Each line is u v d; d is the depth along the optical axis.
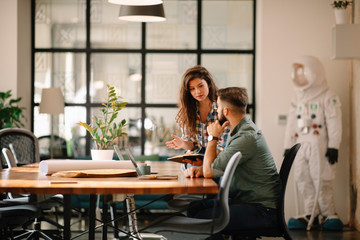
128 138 6.86
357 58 5.43
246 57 6.82
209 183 2.34
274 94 6.22
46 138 6.83
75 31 6.87
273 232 2.79
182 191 2.19
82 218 6.31
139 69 6.88
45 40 6.86
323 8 6.22
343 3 5.49
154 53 6.89
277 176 2.90
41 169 2.84
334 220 5.61
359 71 5.70
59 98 6.27
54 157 6.82
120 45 6.88
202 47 6.86
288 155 2.89
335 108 5.51
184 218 2.80
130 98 6.89
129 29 6.88
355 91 5.85
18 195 4.06
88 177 2.66
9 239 4.57
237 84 6.82
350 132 6.02
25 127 6.58
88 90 6.87
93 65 6.88
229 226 2.75
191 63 6.88
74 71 6.88
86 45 6.86
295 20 6.23
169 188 2.18
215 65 6.85
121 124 3.62
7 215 3.12
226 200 2.44
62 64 6.87
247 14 6.83
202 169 2.75
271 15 6.24
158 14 4.46
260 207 2.77
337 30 5.38
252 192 2.81
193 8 6.86
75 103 6.86
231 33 6.83
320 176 5.54
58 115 6.86
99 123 3.58
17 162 4.30
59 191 2.15
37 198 2.22
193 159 2.89
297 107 5.68
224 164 2.73
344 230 5.67
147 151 6.88
